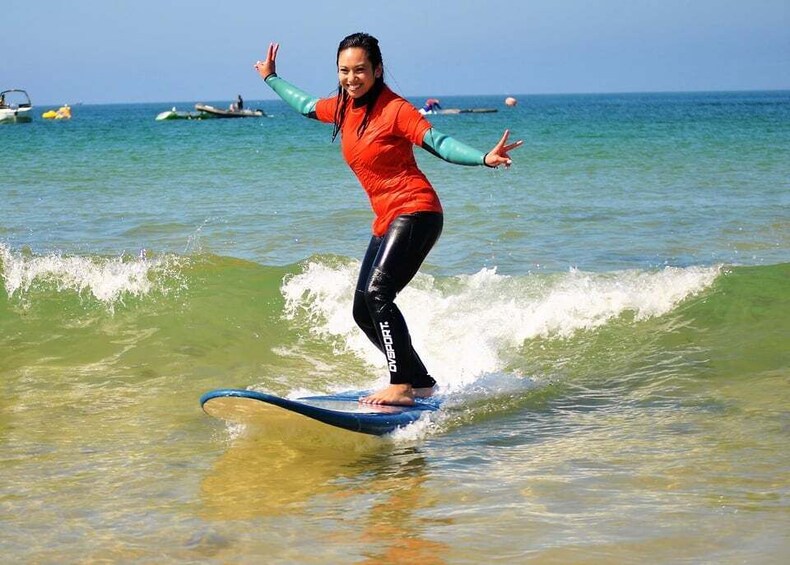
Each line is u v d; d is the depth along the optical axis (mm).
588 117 62312
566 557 2980
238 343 6402
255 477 3945
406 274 4684
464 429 4656
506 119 60469
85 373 5754
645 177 17281
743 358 5691
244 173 18766
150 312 6875
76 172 19391
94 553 3115
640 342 6215
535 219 11852
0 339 6402
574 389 5383
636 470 3854
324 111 4828
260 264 8586
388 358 4793
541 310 6742
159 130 45719
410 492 3703
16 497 3695
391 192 4605
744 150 23766
